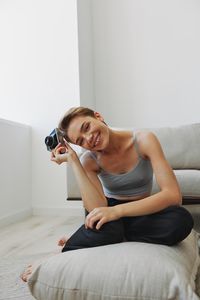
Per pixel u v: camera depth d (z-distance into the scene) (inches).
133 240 33.5
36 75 104.7
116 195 40.1
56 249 56.6
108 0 116.7
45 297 28.0
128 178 38.4
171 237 31.9
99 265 27.9
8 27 107.4
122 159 38.1
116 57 115.8
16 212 92.4
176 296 25.2
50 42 104.1
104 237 32.2
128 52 115.0
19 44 106.4
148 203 32.4
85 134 36.4
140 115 113.3
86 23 111.5
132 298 25.9
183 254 31.1
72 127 37.2
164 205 32.5
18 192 95.1
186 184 65.1
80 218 92.3
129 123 114.0
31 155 103.6
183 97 110.4
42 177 102.3
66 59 102.7
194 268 30.7
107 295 26.4
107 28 116.6
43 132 103.1
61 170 100.6
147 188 39.7
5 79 107.0
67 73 102.5
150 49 113.4
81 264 28.3
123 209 32.6
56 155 40.8
